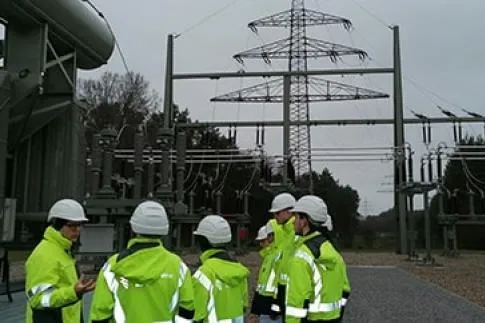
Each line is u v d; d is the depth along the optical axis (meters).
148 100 56.47
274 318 7.17
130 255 4.31
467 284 19.02
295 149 32.62
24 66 12.97
